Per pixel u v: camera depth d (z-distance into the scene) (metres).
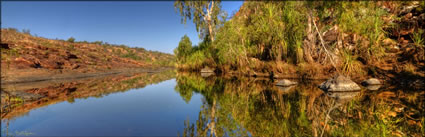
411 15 9.61
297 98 5.47
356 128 2.92
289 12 10.17
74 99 6.25
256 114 4.02
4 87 10.29
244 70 13.33
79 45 50.19
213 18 20.73
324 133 2.78
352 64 8.31
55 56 28.08
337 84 6.40
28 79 14.91
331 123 3.22
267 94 6.46
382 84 7.09
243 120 3.63
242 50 13.39
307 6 9.98
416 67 7.20
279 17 10.73
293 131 2.91
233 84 9.81
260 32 11.39
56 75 18.56
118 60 49.38
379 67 8.02
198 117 3.92
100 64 35.62
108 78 18.23
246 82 10.23
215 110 4.58
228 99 6.03
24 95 6.63
